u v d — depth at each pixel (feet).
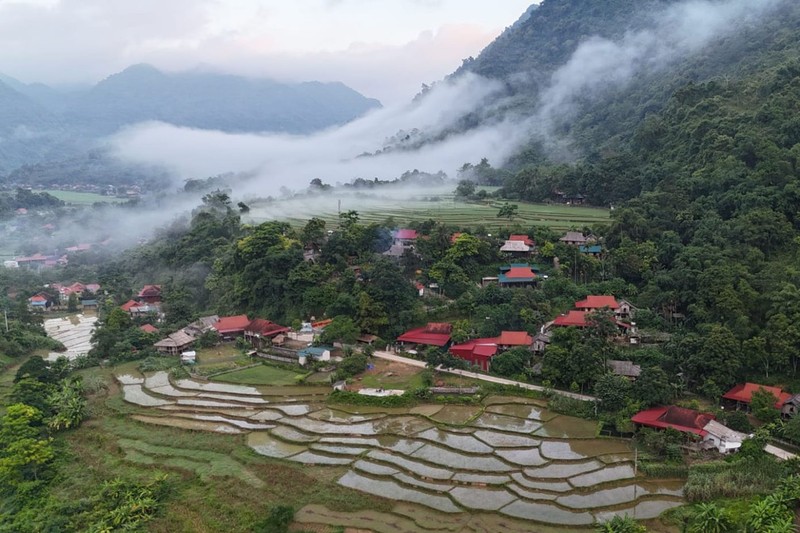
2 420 245.24
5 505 204.85
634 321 308.40
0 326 368.89
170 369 320.91
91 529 180.96
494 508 185.98
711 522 170.71
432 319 338.75
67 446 238.89
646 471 203.51
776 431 218.59
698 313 288.10
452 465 212.23
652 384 241.14
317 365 309.83
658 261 348.18
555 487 197.26
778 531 160.76
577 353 266.98
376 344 323.78
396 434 239.30
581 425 242.17
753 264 303.89
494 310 326.24
